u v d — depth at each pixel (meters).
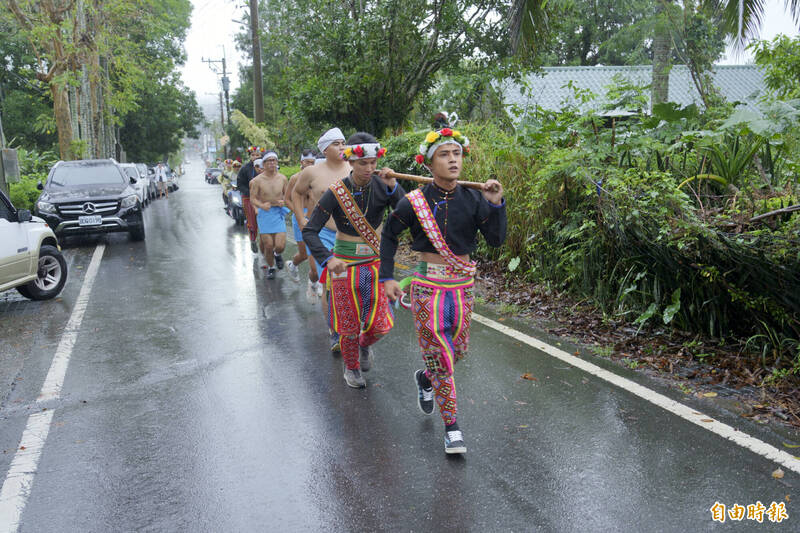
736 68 22.23
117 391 4.62
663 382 4.50
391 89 13.88
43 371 5.05
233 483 3.33
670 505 3.03
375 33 13.07
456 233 3.38
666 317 5.04
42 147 38.03
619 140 6.43
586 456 3.51
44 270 7.60
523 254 7.45
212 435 3.89
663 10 11.45
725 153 5.98
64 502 3.18
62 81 18.97
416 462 3.50
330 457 3.59
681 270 5.00
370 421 4.04
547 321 6.09
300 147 21.27
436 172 3.32
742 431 3.71
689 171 6.07
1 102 36.09
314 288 6.62
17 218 7.16
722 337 4.91
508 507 3.05
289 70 15.08
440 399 3.55
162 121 46.53
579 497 3.12
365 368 4.80
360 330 4.49
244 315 6.70
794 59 7.16
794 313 4.37
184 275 8.99
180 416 4.18
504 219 3.44
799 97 7.12
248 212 9.84
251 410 4.25
